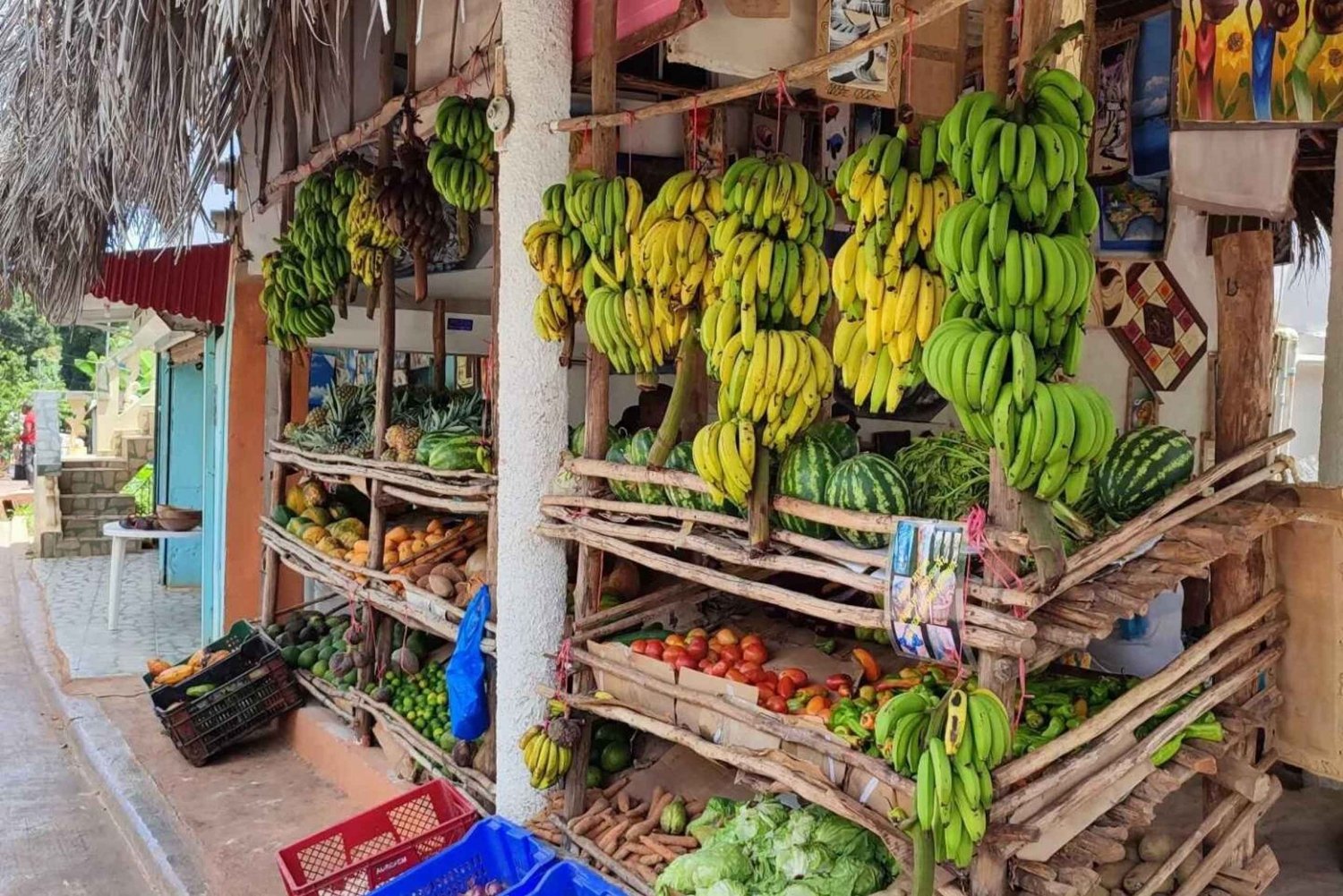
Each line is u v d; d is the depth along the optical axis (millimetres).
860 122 5184
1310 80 3523
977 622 2297
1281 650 3105
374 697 5156
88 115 4629
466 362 8953
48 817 5344
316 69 4766
